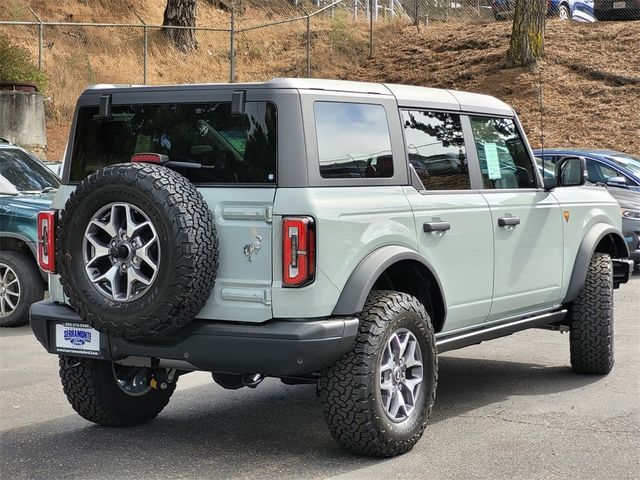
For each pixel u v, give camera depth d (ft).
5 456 18.47
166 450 18.85
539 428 20.31
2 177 35.40
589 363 25.30
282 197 16.94
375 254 17.93
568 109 79.00
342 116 18.13
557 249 24.11
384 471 17.34
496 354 28.91
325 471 17.38
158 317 16.63
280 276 16.92
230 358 17.10
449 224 20.01
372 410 17.47
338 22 98.53
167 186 16.62
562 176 23.90
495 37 93.04
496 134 22.79
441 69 89.35
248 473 17.29
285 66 93.30
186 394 23.90
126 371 20.45
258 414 21.81
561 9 98.27
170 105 18.45
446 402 22.86
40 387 24.47
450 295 20.25
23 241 33.19
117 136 19.10
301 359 16.74
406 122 19.76
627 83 81.71
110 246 17.12
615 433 19.89
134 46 91.09
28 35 86.84
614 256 27.48
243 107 17.54
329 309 17.15
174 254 16.46
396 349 18.28
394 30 100.68
